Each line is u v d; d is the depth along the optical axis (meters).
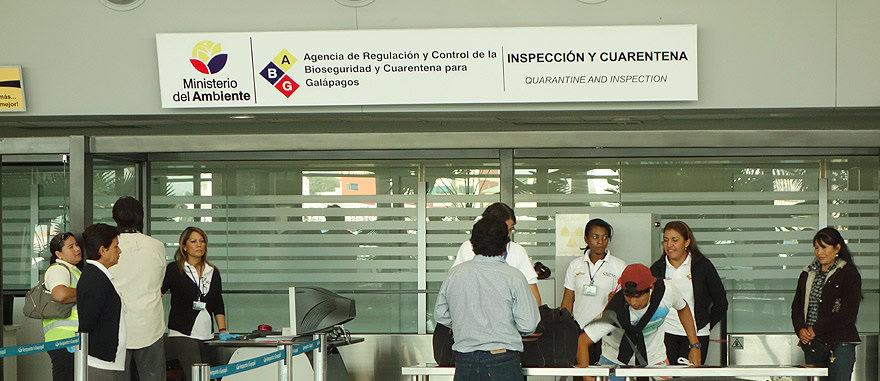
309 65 8.20
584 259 8.20
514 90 8.13
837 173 9.29
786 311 9.29
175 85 8.29
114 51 8.35
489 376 5.56
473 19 8.09
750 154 9.32
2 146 9.22
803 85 8.04
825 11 7.96
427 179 9.52
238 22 8.22
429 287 9.49
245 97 8.27
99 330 6.45
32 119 8.63
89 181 9.32
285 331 8.27
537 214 9.42
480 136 9.13
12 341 9.48
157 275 7.38
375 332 9.52
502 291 5.62
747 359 9.29
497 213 6.80
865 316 9.23
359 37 8.13
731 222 9.34
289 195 9.59
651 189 9.38
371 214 9.55
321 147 9.20
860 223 9.26
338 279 9.55
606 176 9.40
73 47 8.38
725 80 8.08
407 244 9.52
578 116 8.52
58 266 7.22
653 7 8.02
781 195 9.31
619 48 8.04
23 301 9.61
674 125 8.96
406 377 9.45
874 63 7.98
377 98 8.22
